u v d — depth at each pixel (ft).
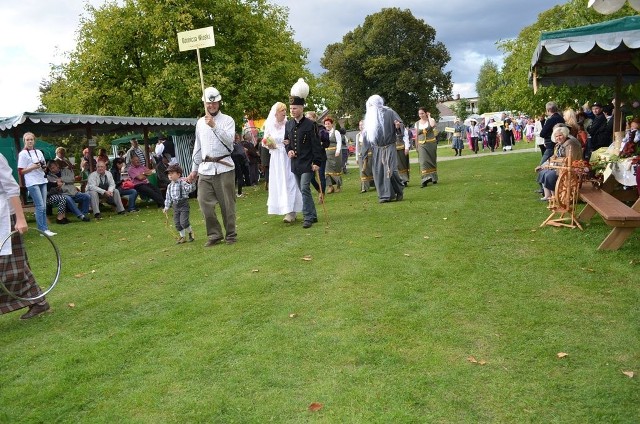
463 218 29.55
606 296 17.03
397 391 12.09
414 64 217.15
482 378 12.49
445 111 337.72
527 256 21.68
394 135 36.96
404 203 36.17
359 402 11.73
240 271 21.95
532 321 15.43
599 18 47.55
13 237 17.95
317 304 17.65
